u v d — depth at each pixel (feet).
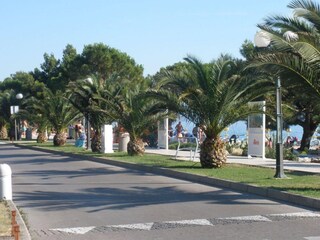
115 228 29.37
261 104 60.03
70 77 183.42
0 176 37.22
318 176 49.70
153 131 112.37
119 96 84.33
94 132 94.89
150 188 46.57
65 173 60.64
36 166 70.90
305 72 40.70
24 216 32.58
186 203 37.83
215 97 58.03
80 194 43.01
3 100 184.96
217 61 58.75
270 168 58.39
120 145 95.04
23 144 137.28
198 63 58.59
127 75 180.45
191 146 92.12
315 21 40.57
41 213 34.40
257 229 28.60
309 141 98.27
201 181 50.93
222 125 59.62
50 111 121.80
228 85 56.70
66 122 123.34
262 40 47.39
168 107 62.13
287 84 43.75
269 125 92.84
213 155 59.16
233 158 73.82
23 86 203.82
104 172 61.67
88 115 95.04
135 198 40.55
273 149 78.89
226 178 48.60
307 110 89.15
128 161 70.69
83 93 92.02
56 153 101.09
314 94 42.65
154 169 60.90
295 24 42.32
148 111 80.02
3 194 37.27
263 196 41.09
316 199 35.37
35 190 45.68
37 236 27.58
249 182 45.24
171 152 89.71
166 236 27.17
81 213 34.24
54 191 44.98
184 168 59.31
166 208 35.73
